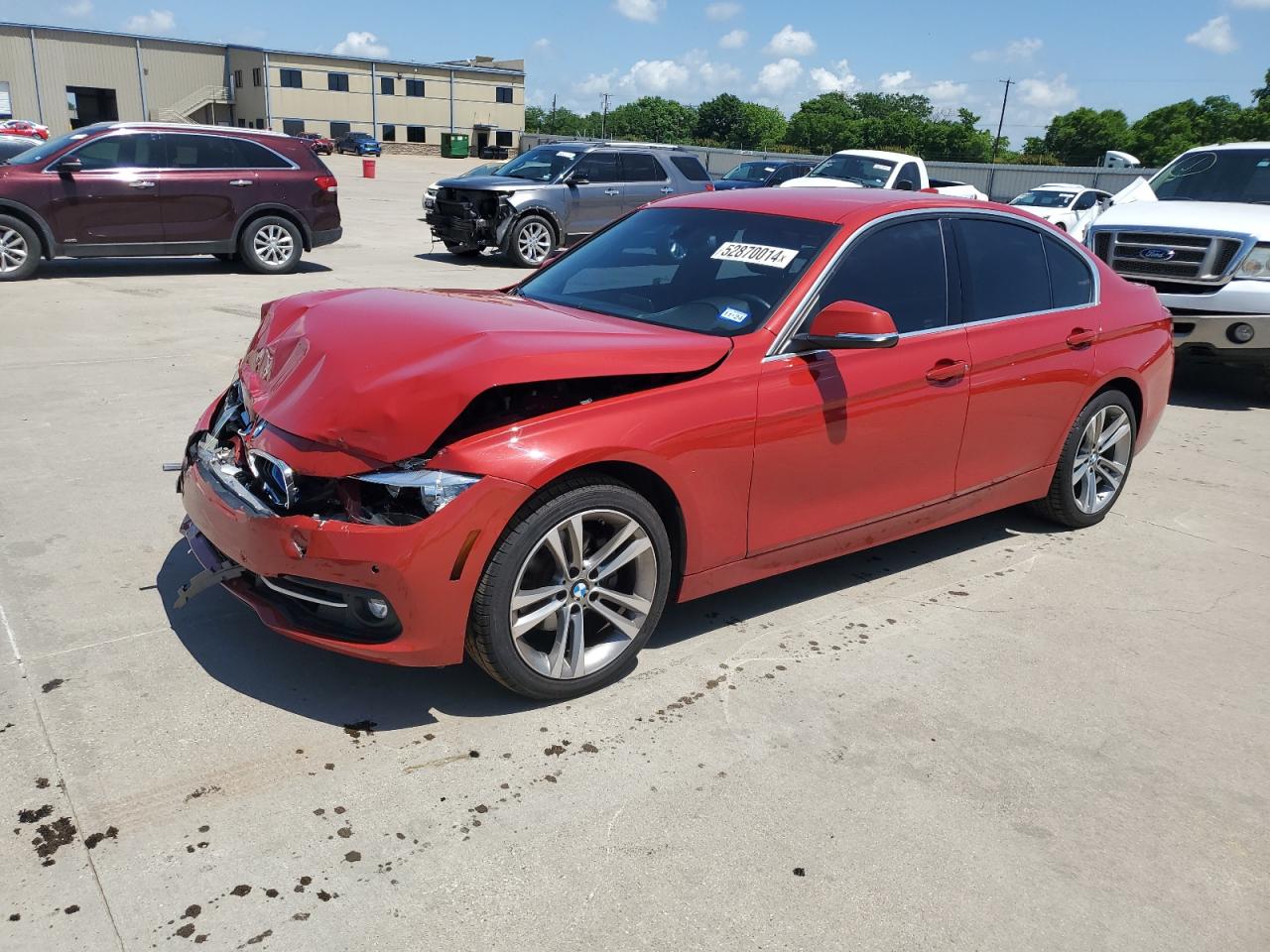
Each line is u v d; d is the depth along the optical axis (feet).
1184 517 17.62
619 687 11.03
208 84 274.57
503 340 9.98
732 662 11.71
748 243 12.94
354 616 9.73
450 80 298.97
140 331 28.14
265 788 8.98
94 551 13.71
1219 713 11.23
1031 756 10.20
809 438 11.73
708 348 11.03
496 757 9.64
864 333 11.03
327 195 41.68
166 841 8.25
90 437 18.52
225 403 12.02
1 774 8.96
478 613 9.68
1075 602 13.93
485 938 7.45
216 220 39.24
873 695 11.17
